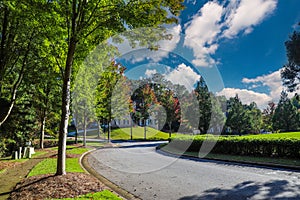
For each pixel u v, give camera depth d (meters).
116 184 6.13
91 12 6.25
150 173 7.56
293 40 19.86
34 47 9.42
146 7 5.90
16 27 8.59
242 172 7.46
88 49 7.02
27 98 15.76
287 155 9.66
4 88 12.75
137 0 5.93
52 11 5.94
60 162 6.13
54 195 4.64
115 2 6.16
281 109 40.62
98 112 9.73
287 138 9.82
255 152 10.92
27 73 11.12
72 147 13.61
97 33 6.86
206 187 5.71
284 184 5.69
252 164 8.95
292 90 22.50
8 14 8.55
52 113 18.80
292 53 20.16
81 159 10.12
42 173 6.74
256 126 39.31
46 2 5.99
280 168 7.91
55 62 7.72
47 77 10.80
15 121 16.05
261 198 4.70
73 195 4.62
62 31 6.59
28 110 16.70
